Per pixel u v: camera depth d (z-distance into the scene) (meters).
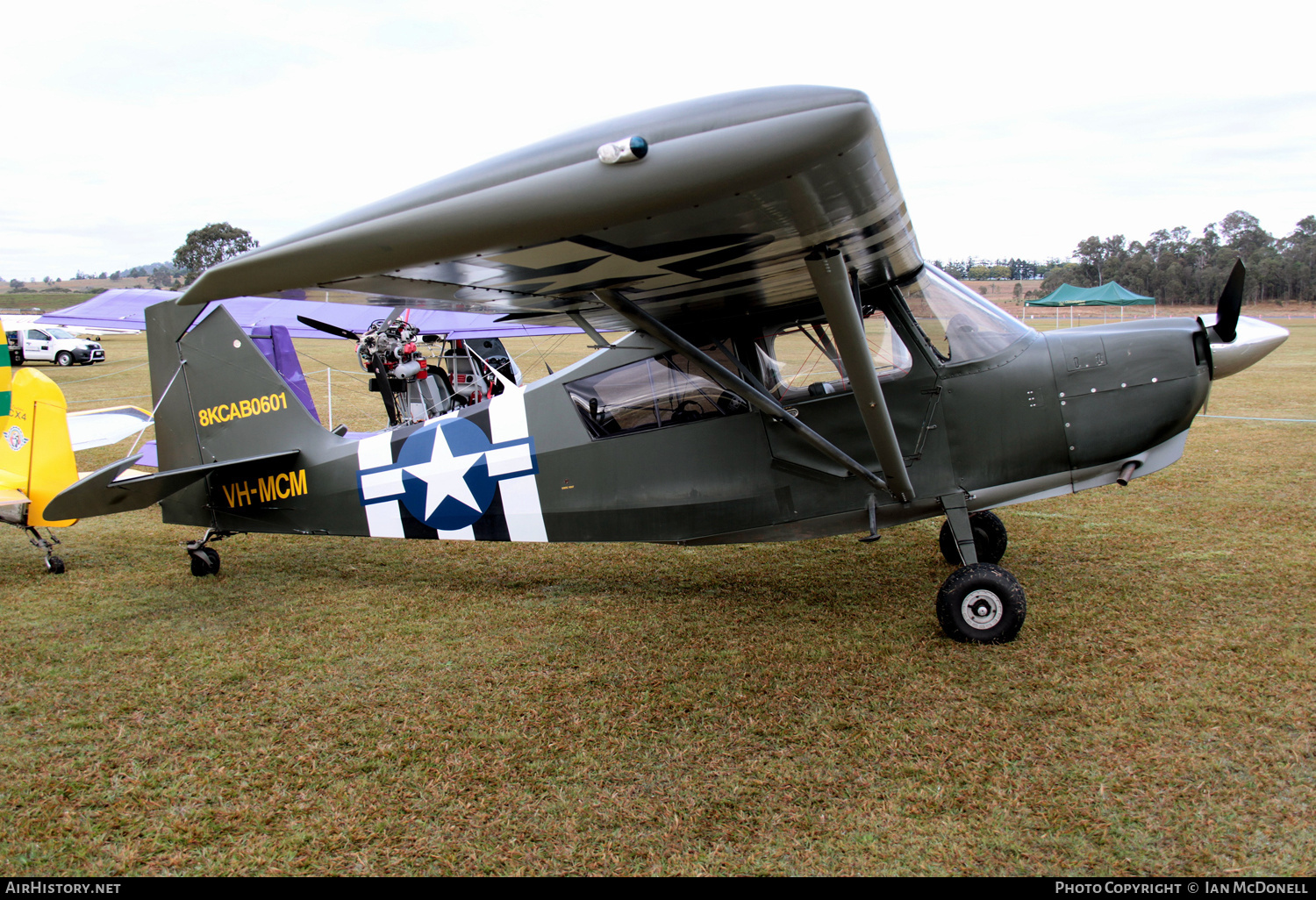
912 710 3.31
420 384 8.55
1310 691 3.30
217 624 4.57
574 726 3.29
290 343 8.70
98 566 5.80
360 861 2.49
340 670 3.90
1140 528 5.91
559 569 5.59
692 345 3.94
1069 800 2.65
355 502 5.21
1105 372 4.12
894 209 2.75
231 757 3.12
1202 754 2.88
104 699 3.62
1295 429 9.93
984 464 4.21
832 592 4.88
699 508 4.54
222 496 5.43
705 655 3.97
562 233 2.18
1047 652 3.80
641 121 2.06
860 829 2.55
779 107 2.01
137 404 14.03
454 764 3.03
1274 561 5.01
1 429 5.41
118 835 2.66
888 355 4.21
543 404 4.77
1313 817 2.51
